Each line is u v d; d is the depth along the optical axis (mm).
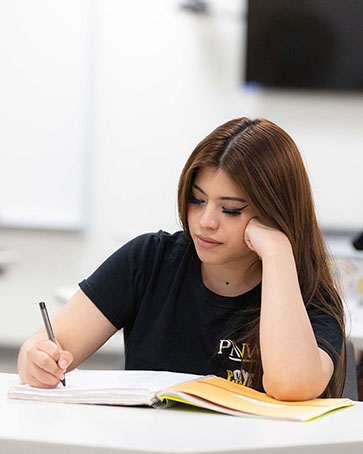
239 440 1160
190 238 1854
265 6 5137
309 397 1531
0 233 5465
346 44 5098
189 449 1080
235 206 1695
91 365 5270
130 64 5352
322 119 5223
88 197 5395
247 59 5176
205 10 5227
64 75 5352
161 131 5348
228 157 1674
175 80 5328
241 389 1537
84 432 1168
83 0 5316
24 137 5383
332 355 1671
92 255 5426
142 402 1365
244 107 5277
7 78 5375
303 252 1774
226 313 1824
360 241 3084
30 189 5398
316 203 5230
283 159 1718
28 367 1516
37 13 5336
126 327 1940
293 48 5141
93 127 5387
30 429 1180
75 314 1835
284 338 1558
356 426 1311
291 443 1159
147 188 5371
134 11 5336
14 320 5473
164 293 1881
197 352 1835
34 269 5445
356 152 5211
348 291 3117
